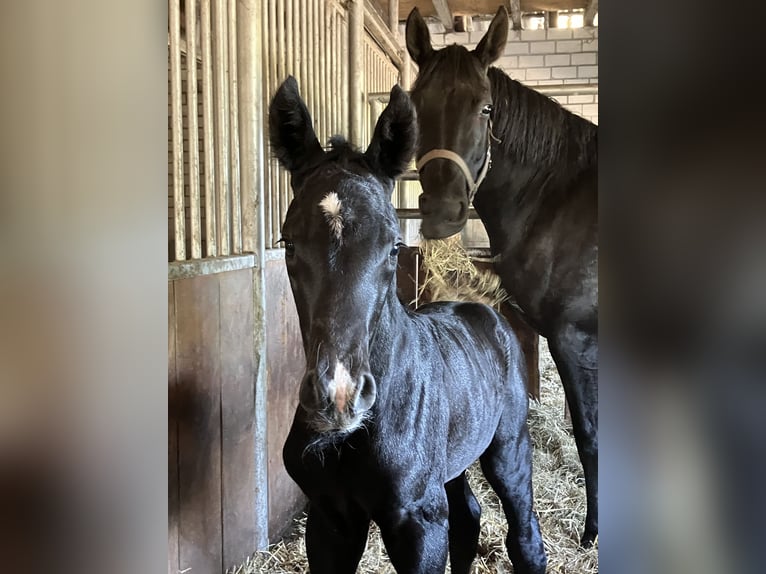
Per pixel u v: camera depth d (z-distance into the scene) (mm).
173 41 1521
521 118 1840
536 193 1874
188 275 1511
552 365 3496
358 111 3061
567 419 2754
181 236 1546
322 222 968
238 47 1841
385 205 1034
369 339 998
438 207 1710
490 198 1938
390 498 1112
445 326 1467
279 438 2066
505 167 1885
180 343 1479
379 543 1876
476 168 1779
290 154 1150
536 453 2488
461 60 1743
